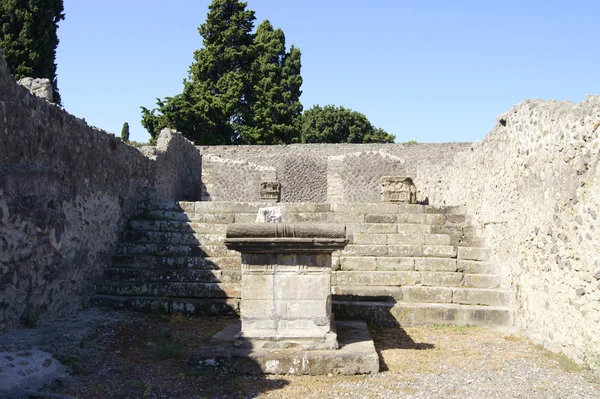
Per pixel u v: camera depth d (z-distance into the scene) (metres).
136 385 4.66
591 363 5.25
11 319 5.79
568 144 5.87
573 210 5.71
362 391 4.58
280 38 36.25
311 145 22.08
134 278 8.16
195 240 9.09
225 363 5.02
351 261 8.58
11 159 5.80
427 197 15.38
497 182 8.50
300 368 4.99
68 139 7.14
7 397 4.09
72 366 5.07
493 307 7.53
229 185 21.03
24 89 6.05
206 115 27.28
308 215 10.00
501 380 4.97
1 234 5.61
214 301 7.62
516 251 7.46
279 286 5.35
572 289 5.69
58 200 6.84
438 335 6.85
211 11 30.11
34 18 20.31
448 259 8.58
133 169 9.89
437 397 4.47
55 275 6.73
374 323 7.39
